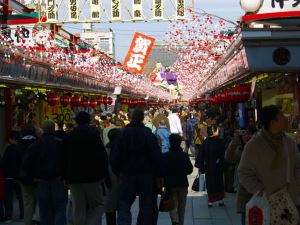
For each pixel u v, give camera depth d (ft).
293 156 17.02
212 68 66.44
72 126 43.50
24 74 44.60
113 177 30.35
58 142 28.63
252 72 29.14
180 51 70.44
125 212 26.94
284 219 16.40
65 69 57.36
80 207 27.27
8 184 36.04
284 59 26.96
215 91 89.71
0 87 52.06
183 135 79.05
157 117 51.96
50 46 53.36
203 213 36.45
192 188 43.68
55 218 28.40
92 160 27.02
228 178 45.47
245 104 65.87
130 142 26.94
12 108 55.42
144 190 26.89
